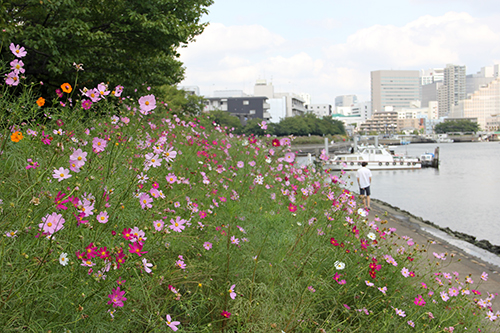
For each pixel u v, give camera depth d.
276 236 3.45
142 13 9.41
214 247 2.90
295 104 123.75
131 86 10.50
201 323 2.46
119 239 2.24
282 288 2.74
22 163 2.55
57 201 1.72
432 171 38.59
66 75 8.88
